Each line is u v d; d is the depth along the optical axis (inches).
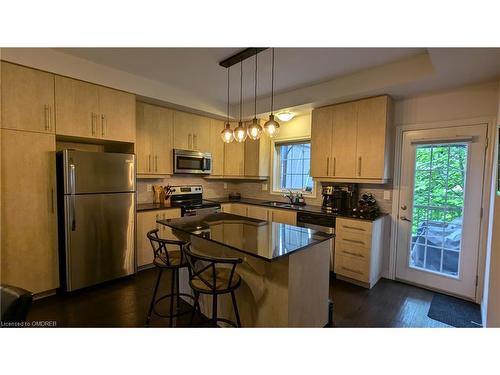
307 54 97.3
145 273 130.5
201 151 166.9
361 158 124.3
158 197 159.2
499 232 71.3
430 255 116.6
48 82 97.8
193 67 112.1
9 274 92.0
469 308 99.0
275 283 69.5
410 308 98.0
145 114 138.2
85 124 107.8
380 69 107.1
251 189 201.0
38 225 98.0
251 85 134.0
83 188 105.4
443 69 88.7
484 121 101.7
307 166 167.5
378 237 120.8
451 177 110.6
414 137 120.0
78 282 105.5
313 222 134.1
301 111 151.1
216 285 68.2
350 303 101.7
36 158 96.3
